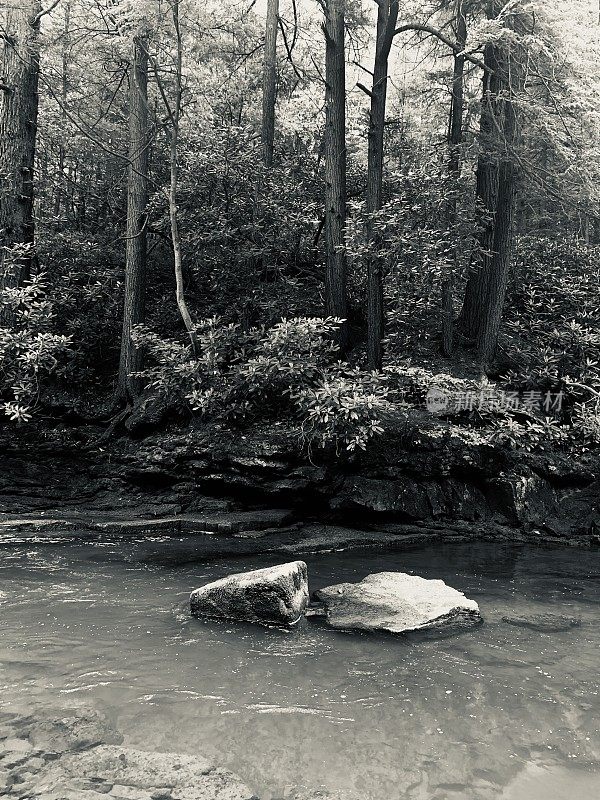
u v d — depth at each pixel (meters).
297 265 14.23
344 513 9.66
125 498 9.87
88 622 4.99
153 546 7.82
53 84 13.47
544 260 14.53
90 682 3.89
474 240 11.37
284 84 17.08
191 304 13.80
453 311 13.52
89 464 10.34
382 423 10.04
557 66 10.18
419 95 14.69
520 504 9.66
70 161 15.67
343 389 9.22
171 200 11.14
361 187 14.30
